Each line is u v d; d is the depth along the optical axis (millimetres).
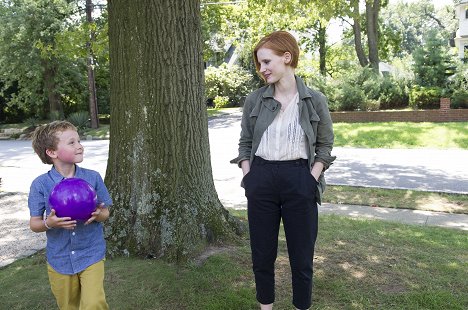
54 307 3906
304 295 3227
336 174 11109
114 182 5133
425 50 23203
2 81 30594
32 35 25938
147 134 4941
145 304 3859
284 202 3119
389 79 23703
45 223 2854
